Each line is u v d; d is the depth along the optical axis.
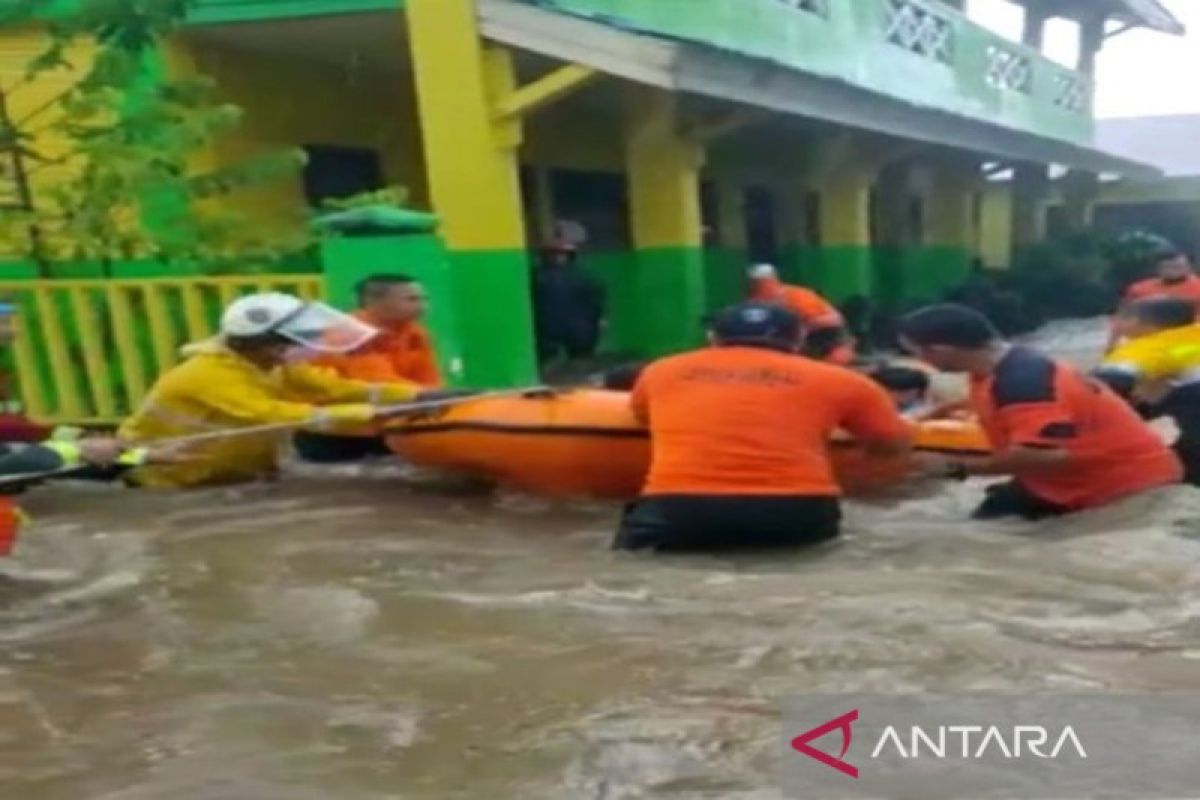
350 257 8.25
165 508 6.34
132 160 8.78
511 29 9.16
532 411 6.47
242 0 9.53
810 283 17.94
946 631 4.02
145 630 4.39
